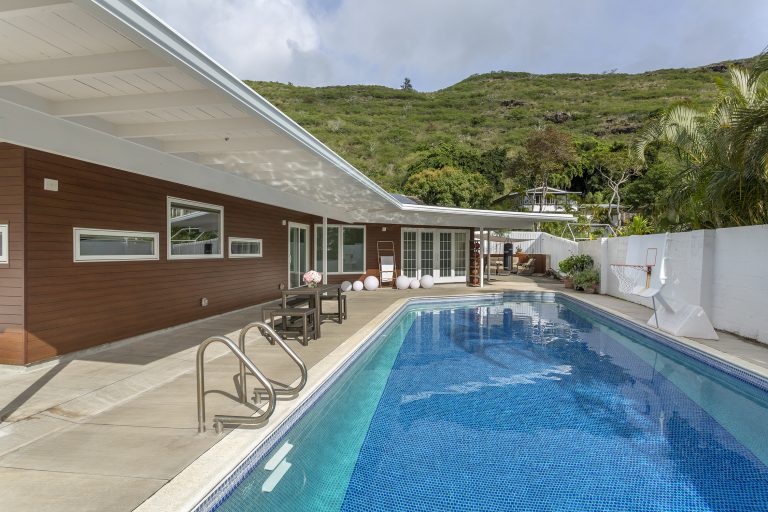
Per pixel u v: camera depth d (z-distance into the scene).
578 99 74.44
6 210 5.09
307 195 10.52
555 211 39.69
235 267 9.92
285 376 4.97
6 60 3.30
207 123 4.85
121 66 3.21
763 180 7.20
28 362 5.14
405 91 76.56
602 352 7.25
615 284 13.22
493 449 3.72
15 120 4.04
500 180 45.00
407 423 4.29
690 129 9.55
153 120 4.89
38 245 5.23
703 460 3.55
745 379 5.35
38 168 5.22
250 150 5.65
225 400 4.20
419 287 16.09
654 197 29.69
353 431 4.09
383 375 5.90
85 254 5.94
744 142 6.27
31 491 2.63
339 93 72.25
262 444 3.46
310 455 3.60
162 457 3.07
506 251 21.53
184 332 7.51
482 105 72.50
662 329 7.78
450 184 37.19
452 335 8.62
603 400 4.96
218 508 2.83
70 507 2.47
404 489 3.11
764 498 3.01
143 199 6.99
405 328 9.35
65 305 5.63
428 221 15.41
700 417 4.46
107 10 2.27
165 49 2.74
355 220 14.92
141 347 6.40
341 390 5.28
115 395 4.35
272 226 11.84
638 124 58.81
